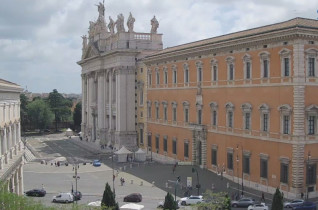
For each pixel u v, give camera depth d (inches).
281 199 1909.4
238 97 2888.8
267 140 2620.6
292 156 2433.6
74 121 7854.3
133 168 3622.0
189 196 2506.2
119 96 4630.9
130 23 4702.3
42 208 1472.7
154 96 4158.5
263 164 2662.4
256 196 2539.4
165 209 2023.9
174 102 3730.3
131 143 4665.4
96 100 5575.8
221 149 3078.2
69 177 3329.2
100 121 5246.1
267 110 2613.2
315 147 2475.4
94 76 5595.5
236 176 2908.5
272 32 2513.5
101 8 5300.2
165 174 3270.2
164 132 3961.6
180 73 3624.5
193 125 3393.2
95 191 2834.6
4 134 2143.2
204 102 3277.6
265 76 2650.1
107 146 4960.6
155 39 4778.5
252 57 2746.1
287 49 2456.9
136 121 4690.0
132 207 2174.0
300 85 2404.0
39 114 7431.1
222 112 3061.0
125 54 4611.2
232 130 2950.3
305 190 2437.3
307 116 2442.2
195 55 3371.1
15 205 1446.9
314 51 2449.6
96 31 5383.9
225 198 1943.9
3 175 1924.2
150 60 4128.9
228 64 2982.3
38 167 3818.9
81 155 4539.9
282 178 2512.3
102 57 5137.8
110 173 3457.2
